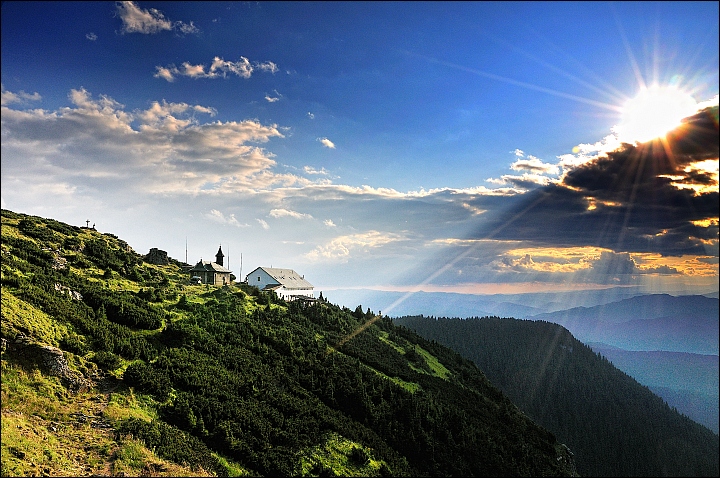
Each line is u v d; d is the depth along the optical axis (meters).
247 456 40.25
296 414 50.66
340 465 45.88
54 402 36.91
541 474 69.69
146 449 34.53
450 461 59.66
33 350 39.94
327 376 63.69
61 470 29.70
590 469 123.12
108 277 73.25
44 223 89.06
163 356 51.34
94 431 35.38
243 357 58.72
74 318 50.00
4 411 33.19
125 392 42.22
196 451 37.25
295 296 118.56
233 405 46.41
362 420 58.44
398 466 51.75
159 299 70.69
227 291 87.88
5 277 51.25
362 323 107.81
